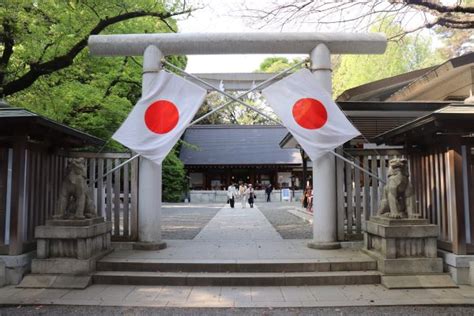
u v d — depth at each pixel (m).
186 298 5.61
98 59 12.74
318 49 7.99
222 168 36.72
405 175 6.58
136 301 5.48
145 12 10.83
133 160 8.10
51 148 7.38
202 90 7.73
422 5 7.23
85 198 6.82
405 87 11.44
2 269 6.11
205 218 15.39
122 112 14.12
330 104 7.58
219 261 6.60
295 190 34.41
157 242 7.81
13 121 5.97
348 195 8.07
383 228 6.32
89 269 6.29
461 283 6.05
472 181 6.29
